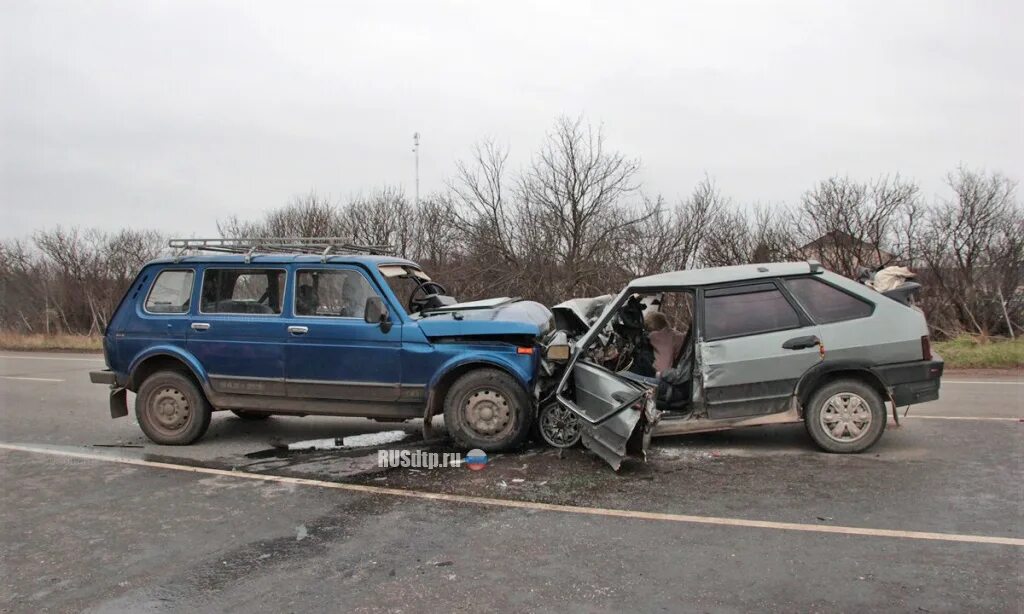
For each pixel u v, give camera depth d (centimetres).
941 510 440
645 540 404
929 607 312
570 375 616
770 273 603
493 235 2217
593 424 577
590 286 2097
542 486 519
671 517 442
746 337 589
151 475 582
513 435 617
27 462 636
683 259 2244
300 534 430
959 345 1466
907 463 550
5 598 346
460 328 626
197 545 414
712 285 606
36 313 3128
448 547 402
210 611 326
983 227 2028
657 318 706
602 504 473
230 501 503
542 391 631
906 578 343
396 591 343
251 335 669
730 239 2311
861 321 580
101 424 828
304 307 666
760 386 586
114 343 709
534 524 437
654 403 564
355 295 660
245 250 749
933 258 2058
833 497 472
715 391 590
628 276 2120
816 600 322
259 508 485
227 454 656
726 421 592
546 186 2195
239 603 334
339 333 648
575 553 387
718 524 427
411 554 392
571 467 570
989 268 1966
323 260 670
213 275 694
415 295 709
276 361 663
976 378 1068
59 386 1201
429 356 631
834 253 2230
